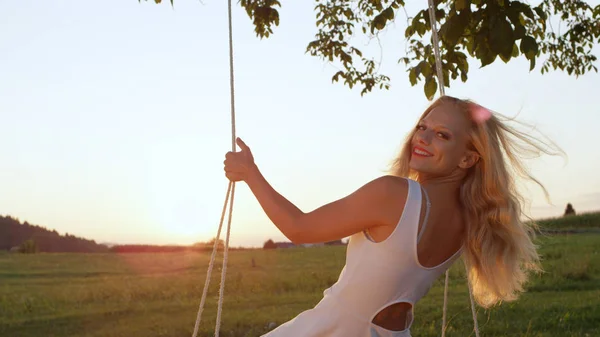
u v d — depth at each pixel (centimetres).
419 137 253
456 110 254
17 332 1006
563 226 2948
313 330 242
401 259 231
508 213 249
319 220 235
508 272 255
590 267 1463
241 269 1916
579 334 812
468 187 253
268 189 250
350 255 243
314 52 822
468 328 872
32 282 1725
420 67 493
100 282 1662
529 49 403
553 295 1130
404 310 243
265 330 945
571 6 799
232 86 297
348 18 814
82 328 1028
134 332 962
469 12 420
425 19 498
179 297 1344
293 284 1473
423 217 235
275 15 642
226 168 257
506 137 262
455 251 253
